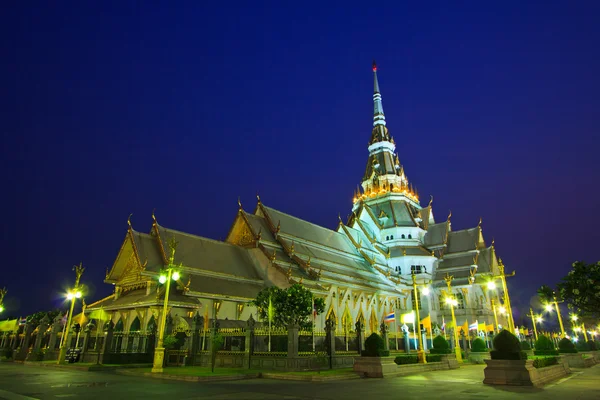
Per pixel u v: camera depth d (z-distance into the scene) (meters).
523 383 23.31
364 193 108.12
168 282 33.44
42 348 49.16
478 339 50.31
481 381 26.00
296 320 35.34
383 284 78.94
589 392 20.27
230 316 51.91
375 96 117.25
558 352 41.44
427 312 81.38
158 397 18.00
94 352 39.94
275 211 74.44
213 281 53.72
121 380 25.62
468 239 92.81
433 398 18.05
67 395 18.56
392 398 18.03
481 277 83.56
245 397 18.11
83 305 57.06
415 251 91.19
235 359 34.00
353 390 21.00
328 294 63.28
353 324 66.69
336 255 78.69
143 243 53.88
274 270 60.69
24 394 18.88
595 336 105.31
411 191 107.12
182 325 40.94
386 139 110.50
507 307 36.41
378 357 29.45
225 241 68.75
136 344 43.81
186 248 56.22
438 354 39.84
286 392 20.03
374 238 94.06
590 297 28.38
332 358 34.12
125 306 48.88
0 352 54.66
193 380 25.45
